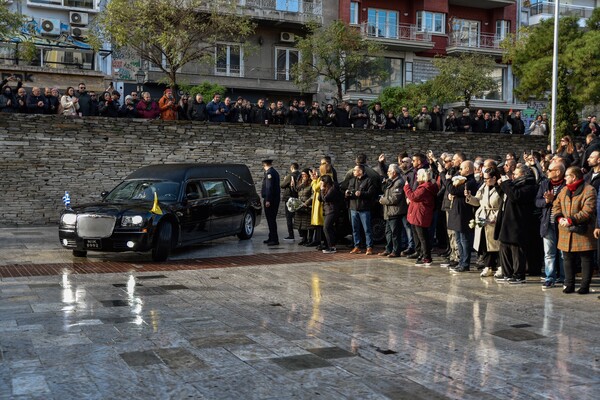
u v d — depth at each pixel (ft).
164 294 28.55
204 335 21.18
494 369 17.70
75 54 93.56
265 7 110.01
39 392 15.64
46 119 61.26
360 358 18.67
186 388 15.99
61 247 45.09
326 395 15.57
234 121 72.02
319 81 115.55
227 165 49.96
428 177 37.11
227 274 34.45
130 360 18.31
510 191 30.19
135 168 65.31
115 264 37.88
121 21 79.87
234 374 17.11
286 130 72.33
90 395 15.46
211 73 109.29
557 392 15.89
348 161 75.36
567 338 21.04
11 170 59.93
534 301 27.12
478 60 113.70
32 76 87.71
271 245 47.93
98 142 63.52
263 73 113.70
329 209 43.27
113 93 66.08
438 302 26.89
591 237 28.12
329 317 23.98
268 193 47.73
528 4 136.87
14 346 19.67
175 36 81.00
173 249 43.16
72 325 22.44
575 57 98.37
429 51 126.93
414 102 108.99
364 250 44.62
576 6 140.97
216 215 45.55
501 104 130.72
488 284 31.37
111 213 37.93
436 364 18.13
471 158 81.66
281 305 26.20
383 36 122.52
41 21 95.30
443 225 45.21
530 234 31.01
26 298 27.43
